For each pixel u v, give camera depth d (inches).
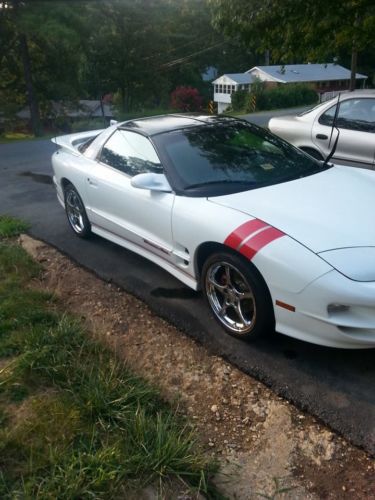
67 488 82.3
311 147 268.8
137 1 1336.1
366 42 343.3
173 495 84.7
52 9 830.5
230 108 1640.0
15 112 1069.1
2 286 161.6
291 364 120.9
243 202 132.0
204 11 2122.3
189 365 123.7
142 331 139.6
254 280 119.4
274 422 104.0
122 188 166.4
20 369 113.6
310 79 1908.2
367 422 101.6
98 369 115.5
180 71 2181.3
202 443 99.5
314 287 108.4
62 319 136.5
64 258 193.3
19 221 233.0
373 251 111.0
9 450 92.3
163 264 158.1
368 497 86.1
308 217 122.9
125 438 94.7
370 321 107.6
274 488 89.1
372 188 143.5
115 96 1606.8
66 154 211.9
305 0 320.2
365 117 244.7
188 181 145.8
